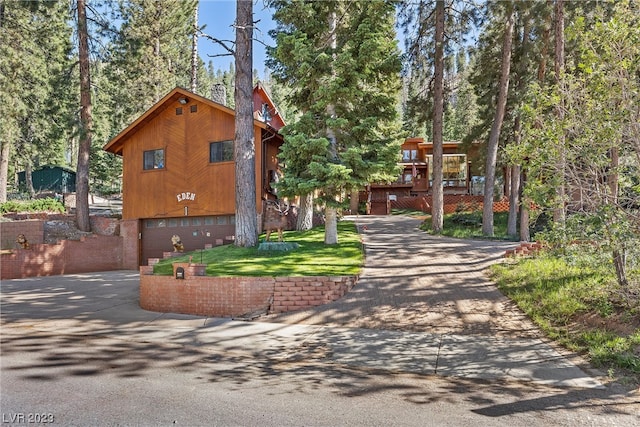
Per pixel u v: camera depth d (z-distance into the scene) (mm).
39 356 5910
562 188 6844
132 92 28312
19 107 20875
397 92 17359
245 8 13094
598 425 3900
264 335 7211
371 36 12422
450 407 4332
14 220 19281
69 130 19188
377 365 5754
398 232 18188
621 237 6012
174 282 9211
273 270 9914
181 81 36625
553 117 7105
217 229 18266
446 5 17281
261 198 17266
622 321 6473
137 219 19328
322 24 13883
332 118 12828
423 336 6883
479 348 6273
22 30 21172
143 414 4055
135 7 29141
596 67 6703
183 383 4953
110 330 7496
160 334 7258
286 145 12992
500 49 19391
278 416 4062
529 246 12297
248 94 13234
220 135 17875
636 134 6184
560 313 7254
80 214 19547
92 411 4105
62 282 13867
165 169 18906
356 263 10883
